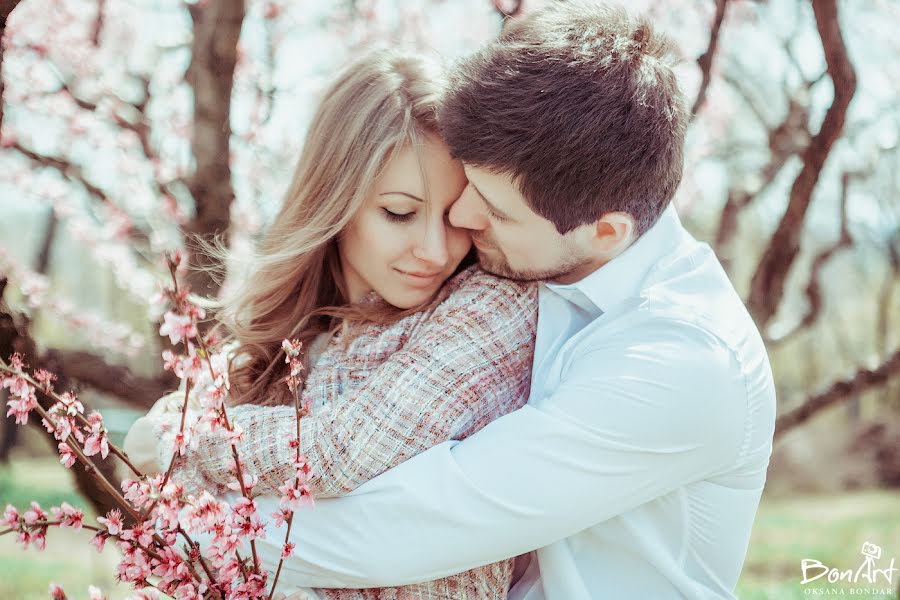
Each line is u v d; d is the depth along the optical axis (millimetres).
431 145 1394
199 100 2297
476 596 1320
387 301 1487
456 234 1437
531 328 1413
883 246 6238
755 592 5785
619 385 1224
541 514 1204
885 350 7266
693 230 5652
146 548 1108
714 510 1355
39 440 9828
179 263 1026
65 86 3322
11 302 1740
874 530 8711
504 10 2760
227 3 2246
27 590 5434
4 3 1567
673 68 1325
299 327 1573
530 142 1206
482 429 1249
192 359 1032
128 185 3611
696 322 1281
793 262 3053
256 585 1125
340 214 1463
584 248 1313
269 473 1236
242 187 3609
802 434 11352
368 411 1249
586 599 1328
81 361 2361
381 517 1213
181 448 1076
